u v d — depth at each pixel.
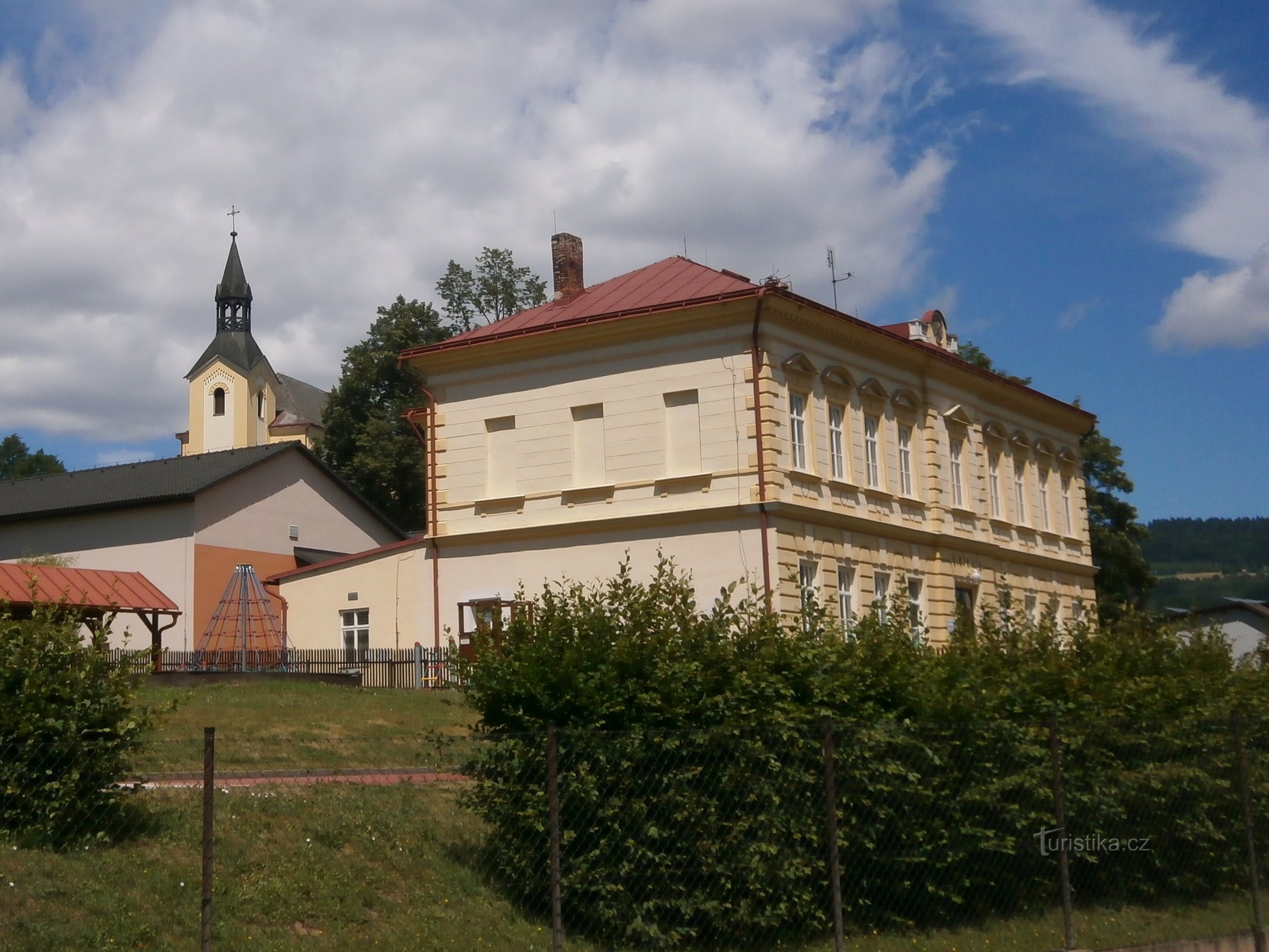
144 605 41.34
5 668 13.39
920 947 14.03
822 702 14.30
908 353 39.91
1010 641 18.03
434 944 12.85
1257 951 16.11
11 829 12.95
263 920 12.80
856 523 36.25
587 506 35.59
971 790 15.20
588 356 36.16
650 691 13.80
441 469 38.03
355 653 37.09
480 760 13.93
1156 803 17.09
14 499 53.31
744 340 34.03
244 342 96.62
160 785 15.30
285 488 52.69
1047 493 49.50
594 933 13.41
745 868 13.51
